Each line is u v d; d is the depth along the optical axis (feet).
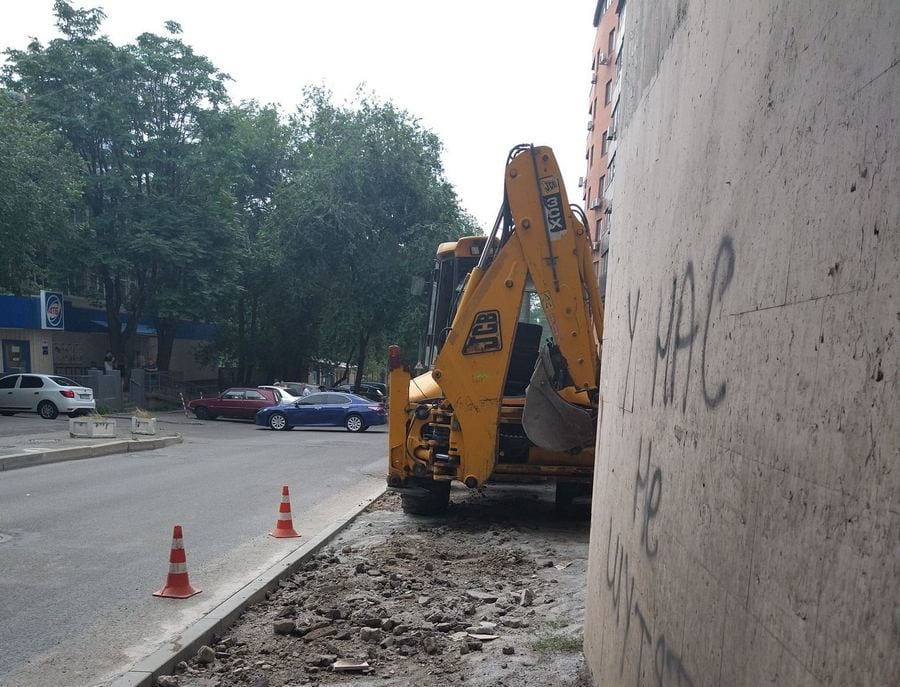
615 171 16.24
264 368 152.46
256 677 15.01
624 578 11.17
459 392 29.09
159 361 131.44
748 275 6.77
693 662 7.50
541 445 28.02
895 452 4.12
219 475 46.24
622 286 13.71
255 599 20.12
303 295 127.03
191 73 115.24
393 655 16.12
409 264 119.96
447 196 127.24
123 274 115.14
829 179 5.24
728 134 7.68
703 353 8.00
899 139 4.33
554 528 30.37
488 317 28.94
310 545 26.03
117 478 43.39
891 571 4.09
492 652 16.05
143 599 20.10
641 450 10.73
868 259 4.59
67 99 107.65
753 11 7.15
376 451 64.85
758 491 6.11
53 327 111.14
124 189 107.86
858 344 4.63
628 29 15.03
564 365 28.96
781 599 5.50
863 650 4.33
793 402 5.55
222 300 123.24
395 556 25.07
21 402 90.22
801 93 5.85
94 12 109.70
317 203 120.06
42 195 87.66
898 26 4.45
